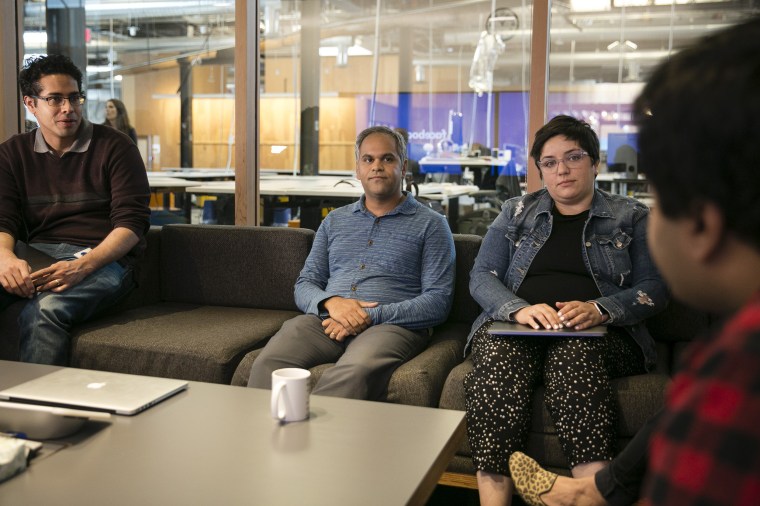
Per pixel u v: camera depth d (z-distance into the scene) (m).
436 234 2.70
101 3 4.89
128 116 5.16
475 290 2.43
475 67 6.06
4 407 1.53
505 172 5.92
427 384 2.22
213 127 5.20
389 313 2.50
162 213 4.76
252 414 1.61
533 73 3.37
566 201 2.43
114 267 2.86
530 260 2.44
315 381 2.31
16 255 2.83
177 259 3.21
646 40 5.28
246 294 3.13
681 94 0.48
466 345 2.43
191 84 5.20
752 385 0.41
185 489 1.22
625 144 4.69
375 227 2.73
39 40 4.47
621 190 4.73
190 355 2.47
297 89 6.33
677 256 0.51
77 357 2.62
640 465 1.42
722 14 5.00
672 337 2.65
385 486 1.24
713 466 0.40
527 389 2.05
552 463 2.07
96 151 2.96
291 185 4.71
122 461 1.33
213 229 3.18
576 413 1.95
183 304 3.20
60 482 1.24
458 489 2.39
